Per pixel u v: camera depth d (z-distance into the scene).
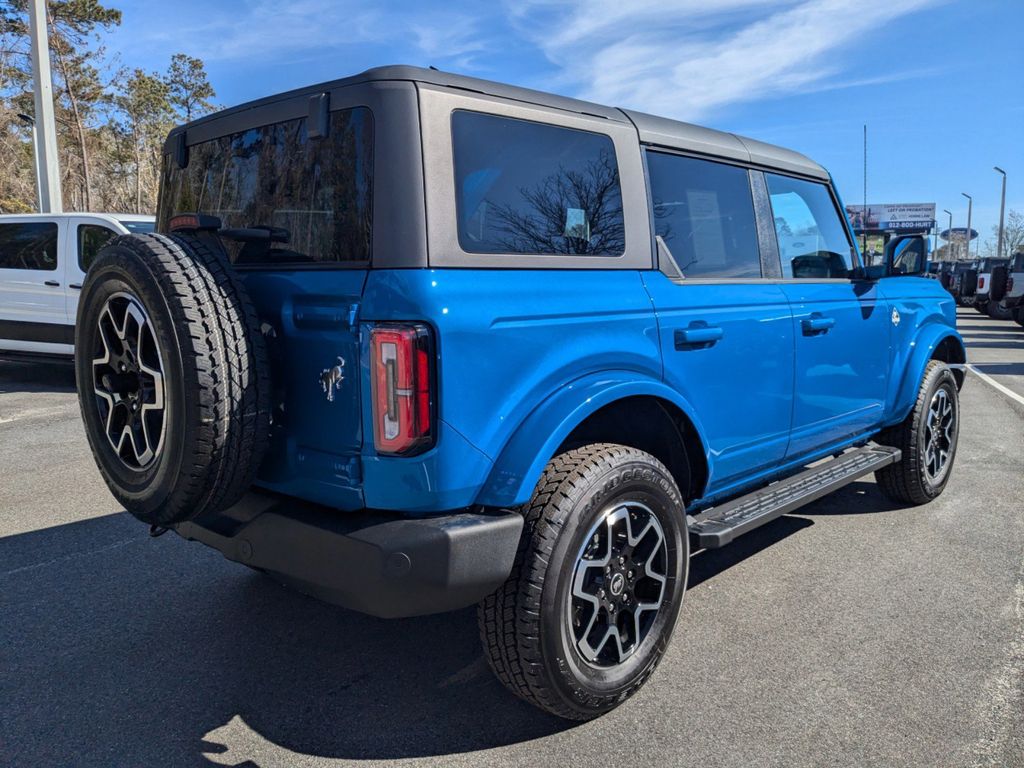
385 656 3.37
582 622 2.74
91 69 43.66
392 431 2.38
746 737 2.75
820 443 4.30
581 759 2.64
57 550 4.66
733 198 3.76
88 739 2.77
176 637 3.54
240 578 4.23
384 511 2.54
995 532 4.87
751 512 3.58
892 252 4.78
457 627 3.65
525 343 2.62
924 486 5.25
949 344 5.62
